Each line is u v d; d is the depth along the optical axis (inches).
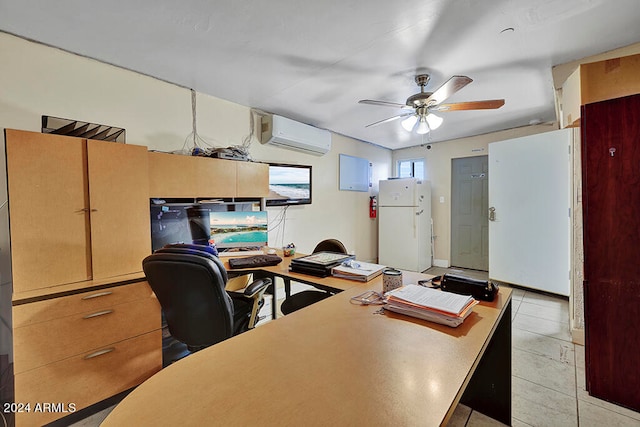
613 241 57.6
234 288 108.0
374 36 77.9
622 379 57.5
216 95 118.8
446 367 31.7
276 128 134.6
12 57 74.7
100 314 68.0
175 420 23.8
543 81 106.9
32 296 59.9
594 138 58.9
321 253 90.4
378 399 26.4
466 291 54.6
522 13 68.4
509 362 55.1
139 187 78.9
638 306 55.6
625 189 55.9
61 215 66.6
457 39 79.6
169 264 55.7
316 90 114.2
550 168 139.0
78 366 64.9
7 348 71.1
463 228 203.8
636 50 82.0
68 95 83.5
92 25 71.7
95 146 71.6
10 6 63.7
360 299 54.0
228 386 28.3
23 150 62.0
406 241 197.0
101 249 72.2
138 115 97.7
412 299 47.6
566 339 99.6
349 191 196.4
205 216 106.9
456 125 169.0
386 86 110.5
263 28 74.1
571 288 99.4
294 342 37.5
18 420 58.0
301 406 25.5
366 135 191.3
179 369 31.3
